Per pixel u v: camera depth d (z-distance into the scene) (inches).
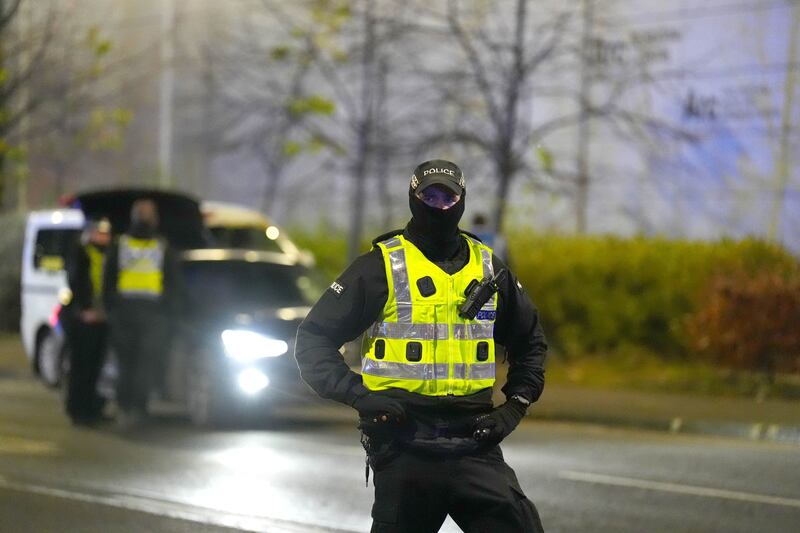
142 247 1507.1
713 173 2428.6
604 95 2504.9
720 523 965.2
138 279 1501.0
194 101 3120.1
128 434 1467.8
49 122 2837.1
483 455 548.4
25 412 1689.2
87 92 2982.3
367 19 2330.2
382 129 2438.5
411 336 546.6
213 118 3019.2
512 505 540.4
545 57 2352.4
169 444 1384.1
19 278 2714.1
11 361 2297.0
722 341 1831.9
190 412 1534.2
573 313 2106.3
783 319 1791.3
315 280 1701.5
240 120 2753.4
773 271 1856.5
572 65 2511.1
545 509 1016.9
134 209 1508.4
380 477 548.4
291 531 935.7
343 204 2893.7
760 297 1803.6
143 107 3233.3
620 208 2512.3
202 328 1531.7
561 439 1459.2
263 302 1614.2
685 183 2454.5
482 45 2354.8
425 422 542.9
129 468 1220.5
